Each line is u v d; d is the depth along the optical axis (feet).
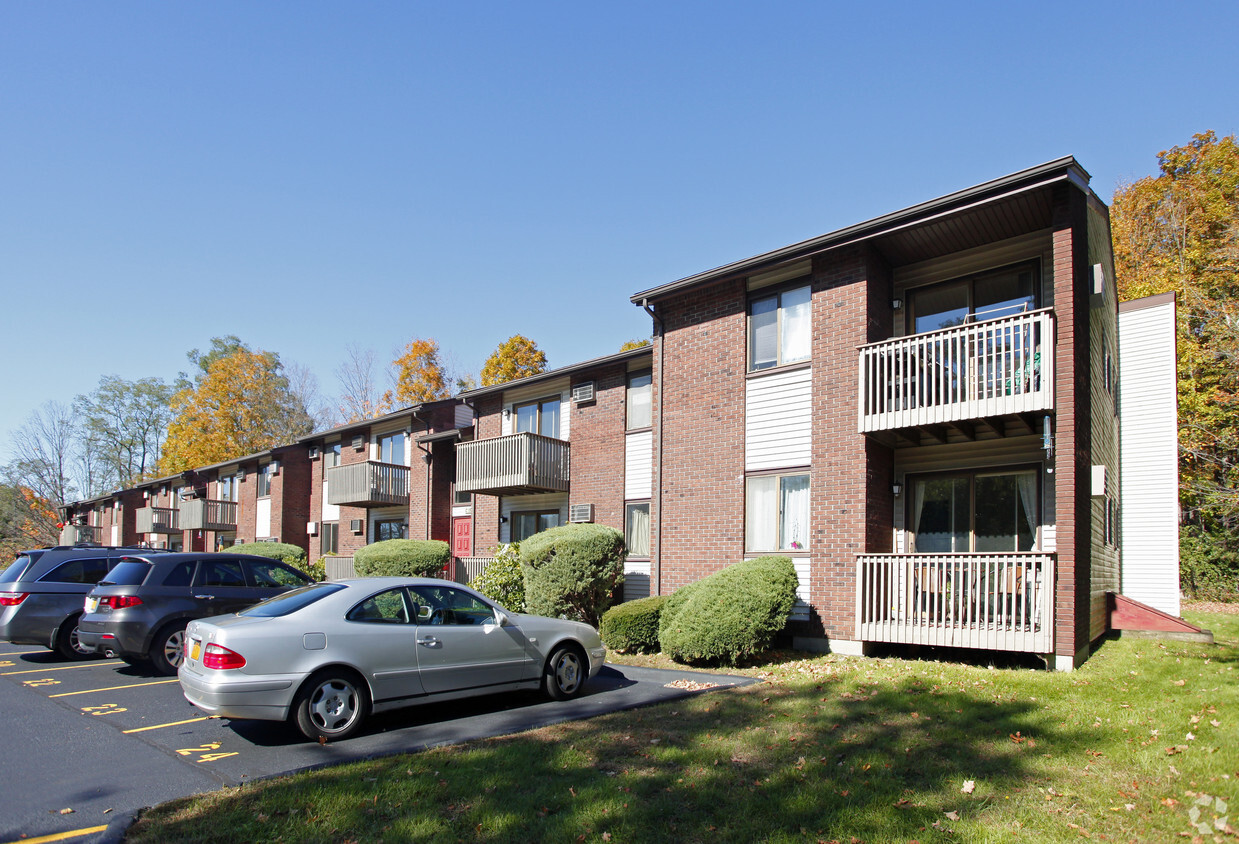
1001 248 39.70
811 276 42.52
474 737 23.03
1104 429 45.01
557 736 22.91
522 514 66.54
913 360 38.93
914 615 35.91
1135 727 22.20
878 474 40.16
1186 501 78.43
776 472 42.93
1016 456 38.24
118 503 165.27
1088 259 38.27
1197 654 35.70
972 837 15.24
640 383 57.26
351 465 82.94
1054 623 31.96
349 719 23.66
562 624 29.63
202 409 170.81
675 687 30.86
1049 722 23.18
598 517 58.39
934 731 22.62
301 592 26.03
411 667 24.99
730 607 36.14
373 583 26.00
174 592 35.81
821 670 33.27
